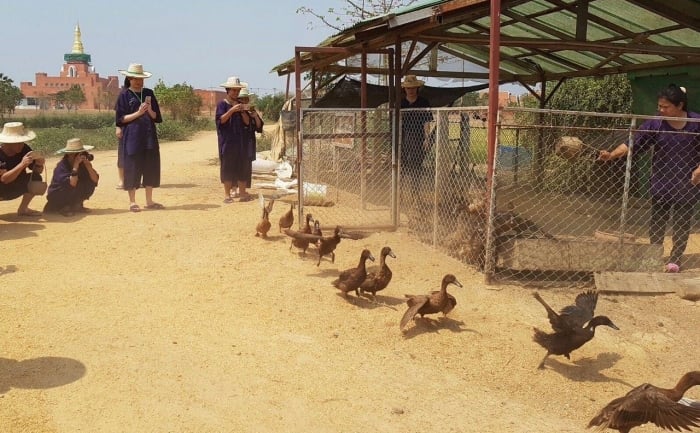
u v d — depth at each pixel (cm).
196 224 1031
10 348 563
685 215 838
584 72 1457
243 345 598
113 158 2223
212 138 3612
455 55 1489
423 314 650
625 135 1433
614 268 785
